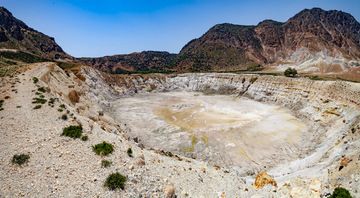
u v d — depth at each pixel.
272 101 97.50
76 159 21.31
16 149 21.70
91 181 18.55
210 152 54.22
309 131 64.31
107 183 18.28
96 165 20.70
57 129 27.03
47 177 18.39
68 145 23.67
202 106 92.31
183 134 63.69
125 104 98.81
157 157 29.31
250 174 45.97
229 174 32.66
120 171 20.36
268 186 26.23
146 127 70.50
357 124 46.78
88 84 98.62
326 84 79.88
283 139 59.72
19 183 17.31
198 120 74.56
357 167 26.72
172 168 26.03
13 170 18.75
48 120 29.77
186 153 54.47
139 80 135.25
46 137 24.72
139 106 94.88
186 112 84.06
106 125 48.78
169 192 19.56
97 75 116.12
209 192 23.03
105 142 24.31
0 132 25.00
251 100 104.81
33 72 62.41
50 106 35.44
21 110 32.50
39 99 38.00
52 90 50.84
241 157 52.06
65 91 62.75
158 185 20.23
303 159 48.19
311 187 22.78
